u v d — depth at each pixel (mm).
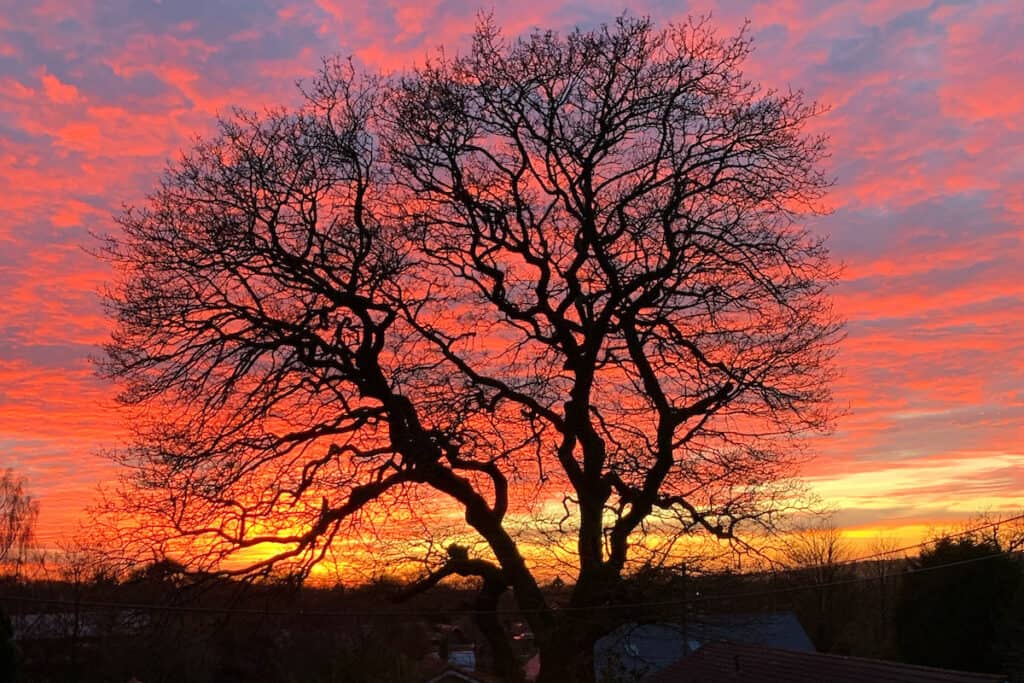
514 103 19359
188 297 18266
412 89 19422
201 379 18047
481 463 19047
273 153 18672
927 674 20625
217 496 17641
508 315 20047
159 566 17250
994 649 38188
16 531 34812
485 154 19719
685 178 18875
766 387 18906
